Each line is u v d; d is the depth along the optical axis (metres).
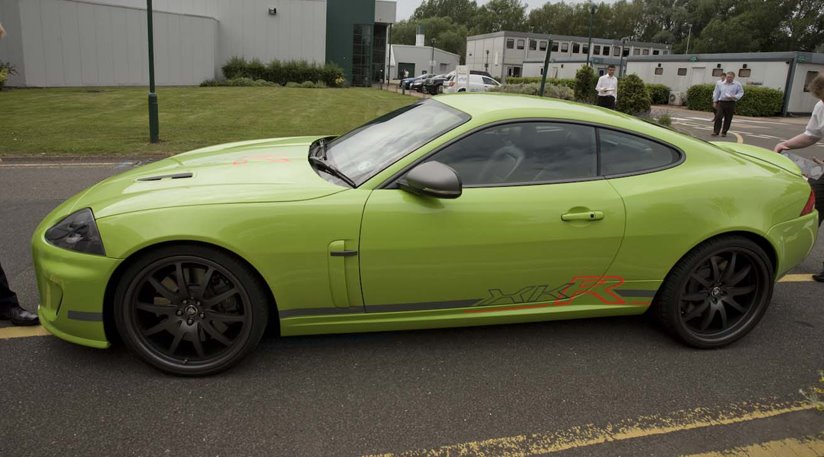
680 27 103.44
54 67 24.64
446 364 3.18
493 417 2.72
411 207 2.91
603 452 2.51
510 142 3.15
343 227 2.85
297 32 34.41
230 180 3.05
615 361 3.28
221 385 2.90
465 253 2.99
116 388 2.83
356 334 3.49
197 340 2.91
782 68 28.62
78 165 8.87
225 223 2.75
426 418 2.70
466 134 3.10
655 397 2.94
